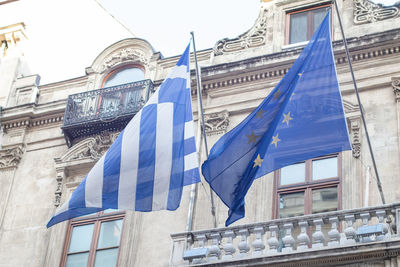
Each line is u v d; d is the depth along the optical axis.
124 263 23.00
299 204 22.06
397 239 18.02
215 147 20.44
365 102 23.16
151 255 22.88
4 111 27.73
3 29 30.86
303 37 25.81
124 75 27.83
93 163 25.59
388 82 23.22
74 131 26.28
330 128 19.83
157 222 23.44
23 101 28.36
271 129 20.20
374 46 23.83
